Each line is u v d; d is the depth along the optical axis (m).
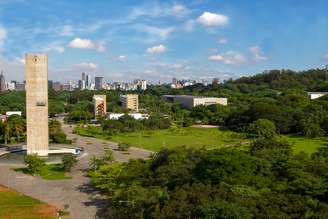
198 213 90.69
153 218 99.88
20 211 121.50
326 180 105.06
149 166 136.50
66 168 174.88
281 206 91.38
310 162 124.00
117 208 114.12
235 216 86.75
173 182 116.62
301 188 100.31
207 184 106.69
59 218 115.75
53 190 145.50
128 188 118.44
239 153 123.12
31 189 147.12
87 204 128.38
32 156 175.75
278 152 140.25
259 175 114.69
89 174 165.12
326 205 89.00
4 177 165.50
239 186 103.06
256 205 92.19
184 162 126.94
